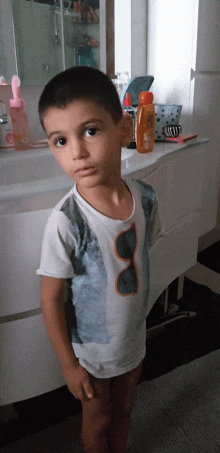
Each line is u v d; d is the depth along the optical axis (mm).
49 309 640
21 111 1241
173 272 1388
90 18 1430
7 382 849
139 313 730
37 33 1293
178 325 1558
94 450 803
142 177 997
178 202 1328
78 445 999
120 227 644
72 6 1355
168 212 1258
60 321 649
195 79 1552
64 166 575
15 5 1205
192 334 1504
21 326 808
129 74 1688
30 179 1177
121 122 592
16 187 772
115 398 819
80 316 695
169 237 1278
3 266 739
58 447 995
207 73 1633
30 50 1297
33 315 834
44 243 636
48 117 549
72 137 542
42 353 859
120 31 1568
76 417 1102
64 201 644
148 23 1665
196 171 1430
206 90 1644
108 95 554
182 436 1024
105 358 710
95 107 533
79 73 550
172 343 1446
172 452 977
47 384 902
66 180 827
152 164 1033
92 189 617
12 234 721
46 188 773
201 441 1010
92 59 1501
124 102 1311
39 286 800
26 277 774
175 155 1229
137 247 689
